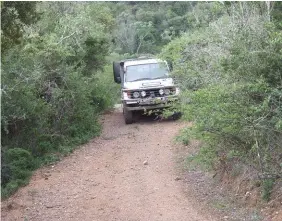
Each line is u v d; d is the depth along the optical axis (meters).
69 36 15.41
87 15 19.62
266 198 5.88
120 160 9.57
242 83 6.04
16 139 10.18
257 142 5.86
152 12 40.97
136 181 7.89
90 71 19.25
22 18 8.66
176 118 13.95
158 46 37.75
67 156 10.35
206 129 6.23
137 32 42.19
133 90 13.64
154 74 14.49
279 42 5.69
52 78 11.90
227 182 7.02
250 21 7.23
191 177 7.86
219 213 6.02
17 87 9.62
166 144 10.74
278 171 5.82
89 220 6.19
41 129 10.65
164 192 7.14
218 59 7.30
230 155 6.32
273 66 5.93
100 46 19.30
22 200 7.31
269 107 5.73
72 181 8.23
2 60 9.72
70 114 11.94
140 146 10.80
